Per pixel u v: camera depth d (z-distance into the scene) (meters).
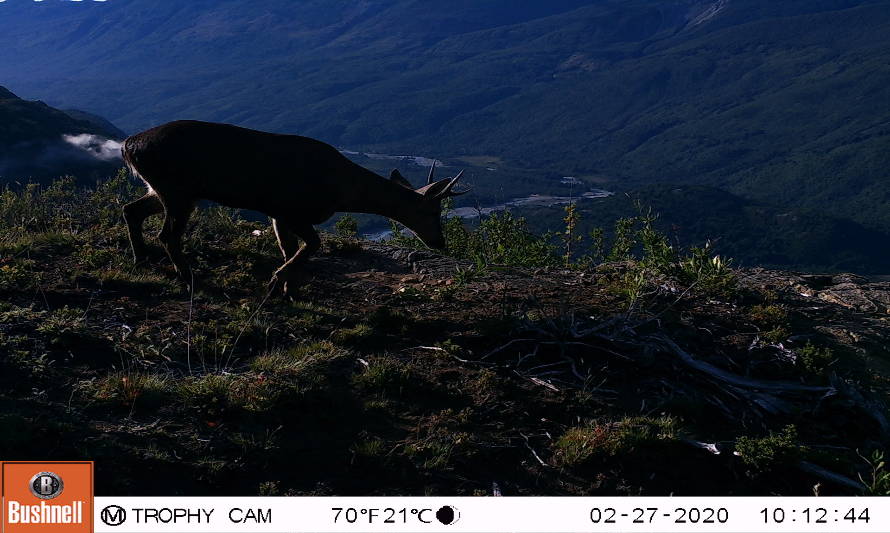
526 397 3.87
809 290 5.83
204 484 3.14
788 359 4.40
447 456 3.41
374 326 4.33
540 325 4.41
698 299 5.15
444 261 5.71
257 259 5.14
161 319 4.11
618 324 4.40
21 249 4.72
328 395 3.65
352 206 4.62
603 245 6.45
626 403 3.93
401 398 3.75
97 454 3.12
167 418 3.37
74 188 6.00
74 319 3.92
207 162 4.26
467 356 4.13
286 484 3.20
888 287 6.04
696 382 4.14
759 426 3.92
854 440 3.98
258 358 3.84
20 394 3.32
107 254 4.76
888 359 4.82
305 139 4.50
